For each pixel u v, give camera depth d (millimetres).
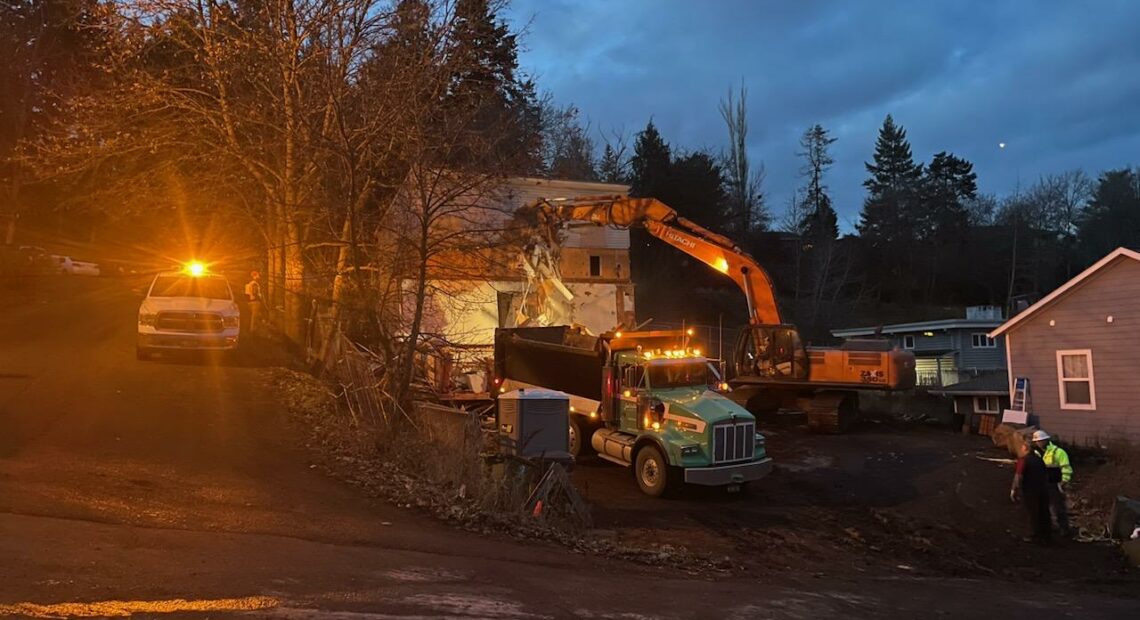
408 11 15664
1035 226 84125
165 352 19750
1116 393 22312
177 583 6098
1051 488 14797
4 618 5023
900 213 82812
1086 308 23125
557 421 13445
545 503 11492
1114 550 13094
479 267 18609
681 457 14828
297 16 17078
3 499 8109
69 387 14836
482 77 18766
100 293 39469
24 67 37000
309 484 10484
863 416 26859
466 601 6441
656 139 54531
